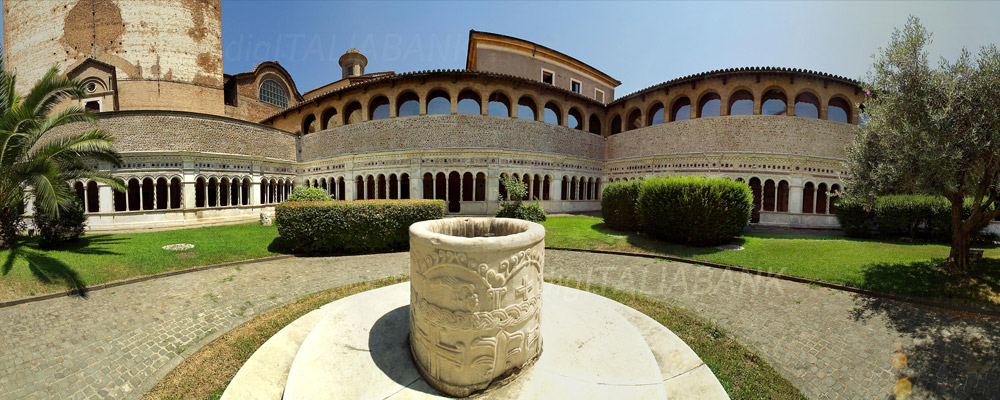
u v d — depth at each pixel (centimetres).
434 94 2373
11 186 997
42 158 987
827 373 472
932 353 510
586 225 1750
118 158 1277
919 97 753
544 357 452
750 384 444
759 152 1983
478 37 2809
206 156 1919
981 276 763
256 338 547
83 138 1147
